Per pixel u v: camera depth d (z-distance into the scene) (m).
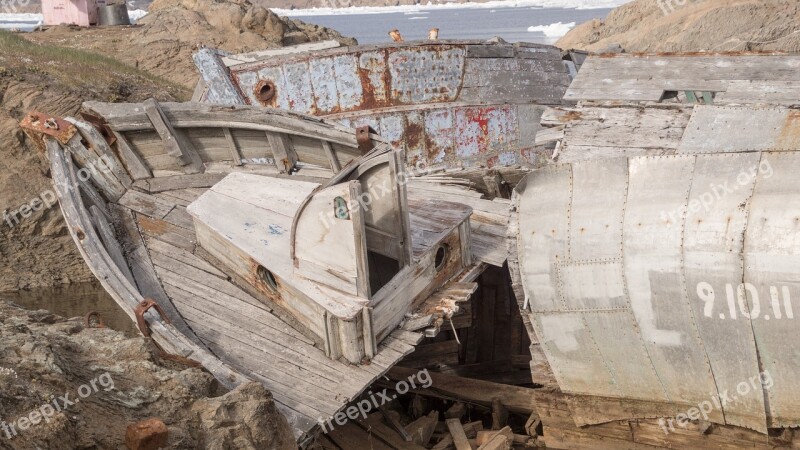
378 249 8.43
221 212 9.12
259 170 10.52
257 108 10.03
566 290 7.71
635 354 7.57
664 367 7.46
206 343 8.14
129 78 19.41
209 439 5.69
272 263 8.23
